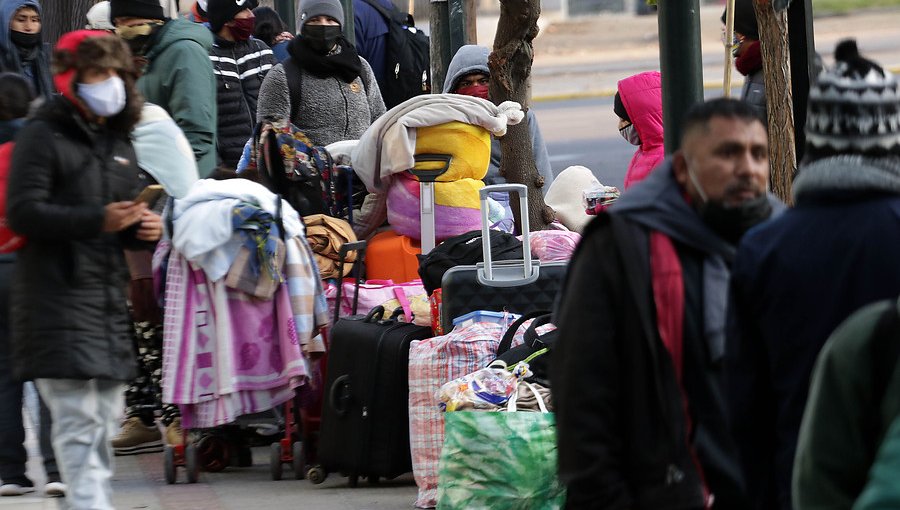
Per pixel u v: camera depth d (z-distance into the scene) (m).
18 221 17.61
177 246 23.14
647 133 27.28
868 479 8.01
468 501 18.23
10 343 22.09
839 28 85.56
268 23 37.94
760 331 10.79
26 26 30.86
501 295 22.09
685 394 11.24
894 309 8.28
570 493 11.23
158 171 23.33
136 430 26.97
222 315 23.31
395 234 27.39
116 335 18.38
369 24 37.31
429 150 26.62
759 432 10.90
